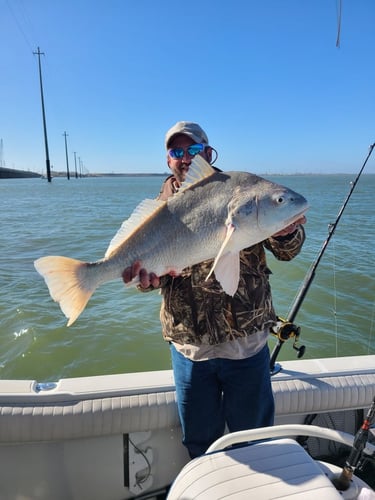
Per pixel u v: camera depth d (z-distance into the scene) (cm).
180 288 199
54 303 633
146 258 195
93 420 208
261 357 198
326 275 762
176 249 191
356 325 540
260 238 183
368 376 243
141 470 222
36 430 203
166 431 224
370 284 703
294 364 254
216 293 193
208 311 193
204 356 196
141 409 214
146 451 222
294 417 240
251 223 179
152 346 498
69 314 194
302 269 805
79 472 216
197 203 190
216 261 171
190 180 196
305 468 163
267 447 174
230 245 181
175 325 201
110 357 475
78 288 196
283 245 196
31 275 809
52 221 1781
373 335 512
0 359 476
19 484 212
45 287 720
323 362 256
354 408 234
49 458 213
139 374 237
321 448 241
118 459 219
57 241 1252
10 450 208
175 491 160
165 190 230
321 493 151
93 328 543
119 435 217
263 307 198
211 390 203
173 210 193
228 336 192
